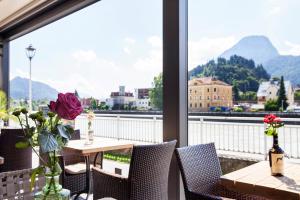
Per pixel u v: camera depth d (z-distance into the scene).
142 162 2.39
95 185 2.71
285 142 4.52
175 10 2.84
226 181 1.90
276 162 1.96
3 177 1.42
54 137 1.10
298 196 1.60
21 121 1.13
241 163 4.41
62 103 1.08
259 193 1.75
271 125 2.03
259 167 2.21
